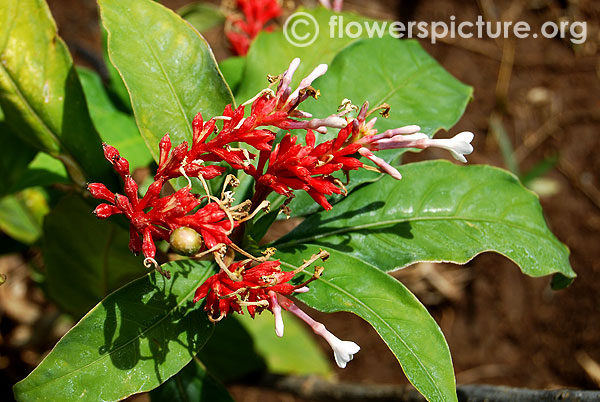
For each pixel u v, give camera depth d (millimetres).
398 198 246
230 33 320
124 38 227
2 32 232
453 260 235
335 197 242
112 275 287
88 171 250
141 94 227
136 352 208
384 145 211
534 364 426
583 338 426
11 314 403
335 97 255
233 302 204
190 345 212
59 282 291
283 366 365
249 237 224
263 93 209
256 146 208
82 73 300
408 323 213
